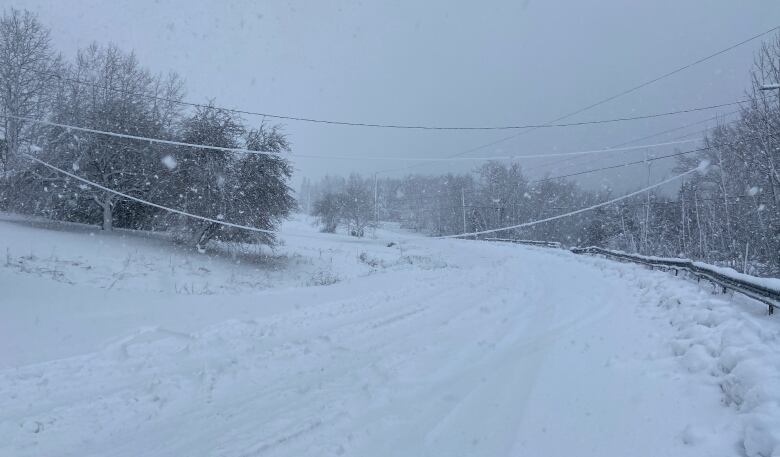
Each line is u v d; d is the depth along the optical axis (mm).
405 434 5223
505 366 7617
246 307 12555
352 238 62719
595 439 4957
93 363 7430
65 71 35000
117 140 29219
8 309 10234
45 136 30484
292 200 30812
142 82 37156
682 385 6047
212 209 27656
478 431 5285
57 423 5375
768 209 27203
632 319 10852
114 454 4758
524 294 15477
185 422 5488
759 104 25000
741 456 4242
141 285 18406
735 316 8289
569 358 7887
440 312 12281
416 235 95125
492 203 77062
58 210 32250
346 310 12414
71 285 14109
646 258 23281
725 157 36406
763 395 4746
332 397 6234
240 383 6785
